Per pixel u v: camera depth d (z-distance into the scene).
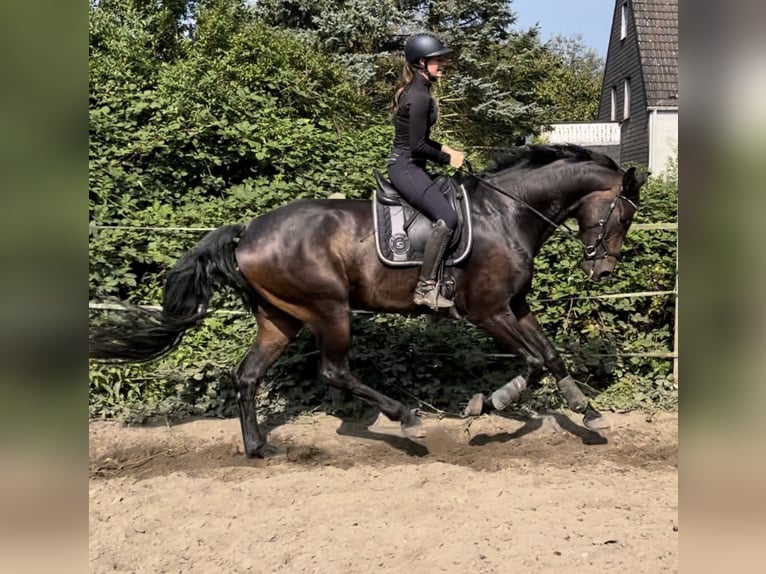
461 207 3.99
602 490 3.64
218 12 13.81
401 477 3.84
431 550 2.98
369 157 6.27
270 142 6.24
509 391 4.16
